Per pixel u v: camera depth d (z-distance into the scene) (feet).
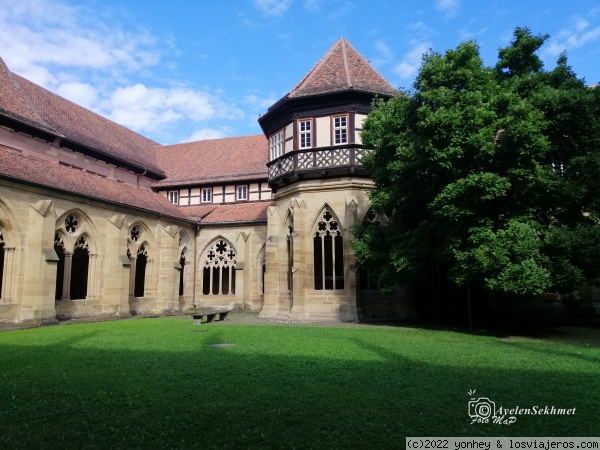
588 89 48.70
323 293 68.80
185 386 23.08
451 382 23.90
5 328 55.26
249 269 98.32
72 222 70.18
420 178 51.44
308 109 71.82
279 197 77.77
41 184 62.75
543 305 73.72
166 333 47.85
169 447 15.11
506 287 40.75
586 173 44.96
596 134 46.37
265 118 79.00
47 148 78.64
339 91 68.85
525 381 24.16
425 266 52.80
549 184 43.91
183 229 98.07
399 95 56.75
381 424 17.30
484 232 42.80
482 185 41.68
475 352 34.40
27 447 15.11
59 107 92.68
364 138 58.95
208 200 110.01
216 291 103.04
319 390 22.25
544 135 46.09
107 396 21.25
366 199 69.87
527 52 51.19
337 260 70.54
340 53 79.41
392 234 56.29
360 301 68.44
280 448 15.02
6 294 58.95
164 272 88.69
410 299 71.05
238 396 21.21
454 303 76.69
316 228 71.05
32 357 31.94
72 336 45.34
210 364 28.94
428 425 17.24
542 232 44.04
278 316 73.92
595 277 44.83
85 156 88.12
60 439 15.83
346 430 16.65
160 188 112.57
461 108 44.68
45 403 20.04
